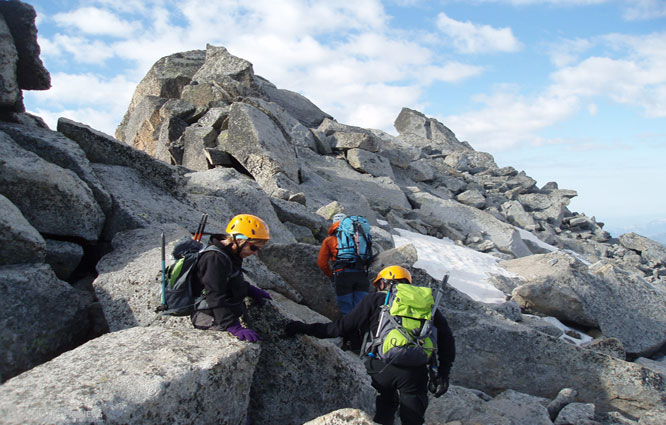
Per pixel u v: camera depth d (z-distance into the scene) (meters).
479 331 7.48
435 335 4.62
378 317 4.68
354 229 7.04
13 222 5.29
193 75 25.31
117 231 6.77
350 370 5.34
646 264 23.80
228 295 4.39
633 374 7.07
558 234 26.00
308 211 11.37
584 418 6.09
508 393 6.95
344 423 3.72
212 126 17.12
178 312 4.39
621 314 10.32
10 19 7.57
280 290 7.19
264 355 5.02
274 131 16.19
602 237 26.52
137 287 5.18
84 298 5.73
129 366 3.74
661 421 6.75
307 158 20.27
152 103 21.33
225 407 4.02
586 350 7.27
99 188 6.80
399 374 4.52
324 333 4.82
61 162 6.88
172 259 4.47
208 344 4.21
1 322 4.76
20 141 6.82
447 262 13.32
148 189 7.78
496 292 11.70
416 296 4.57
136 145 21.66
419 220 17.41
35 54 7.76
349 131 22.88
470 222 18.94
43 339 5.02
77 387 3.42
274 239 9.60
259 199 10.24
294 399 5.05
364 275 6.96
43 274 5.26
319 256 7.20
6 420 3.01
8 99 7.17
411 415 4.50
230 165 15.90
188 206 8.01
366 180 19.84
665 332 10.13
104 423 3.19
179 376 3.69
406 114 36.69
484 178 30.23
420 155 29.61
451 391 6.38
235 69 22.44
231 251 4.34
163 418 3.55
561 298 10.30
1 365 4.64
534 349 7.37
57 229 6.22
